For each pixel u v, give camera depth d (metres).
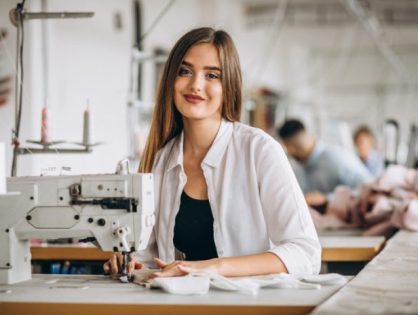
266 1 13.05
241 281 2.05
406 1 13.70
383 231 4.30
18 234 2.35
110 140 6.66
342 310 1.67
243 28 12.98
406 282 2.07
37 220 2.35
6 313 1.94
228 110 2.56
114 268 2.45
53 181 2.35
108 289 2.14
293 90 13.54
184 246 2.60
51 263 3.62
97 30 6.62
